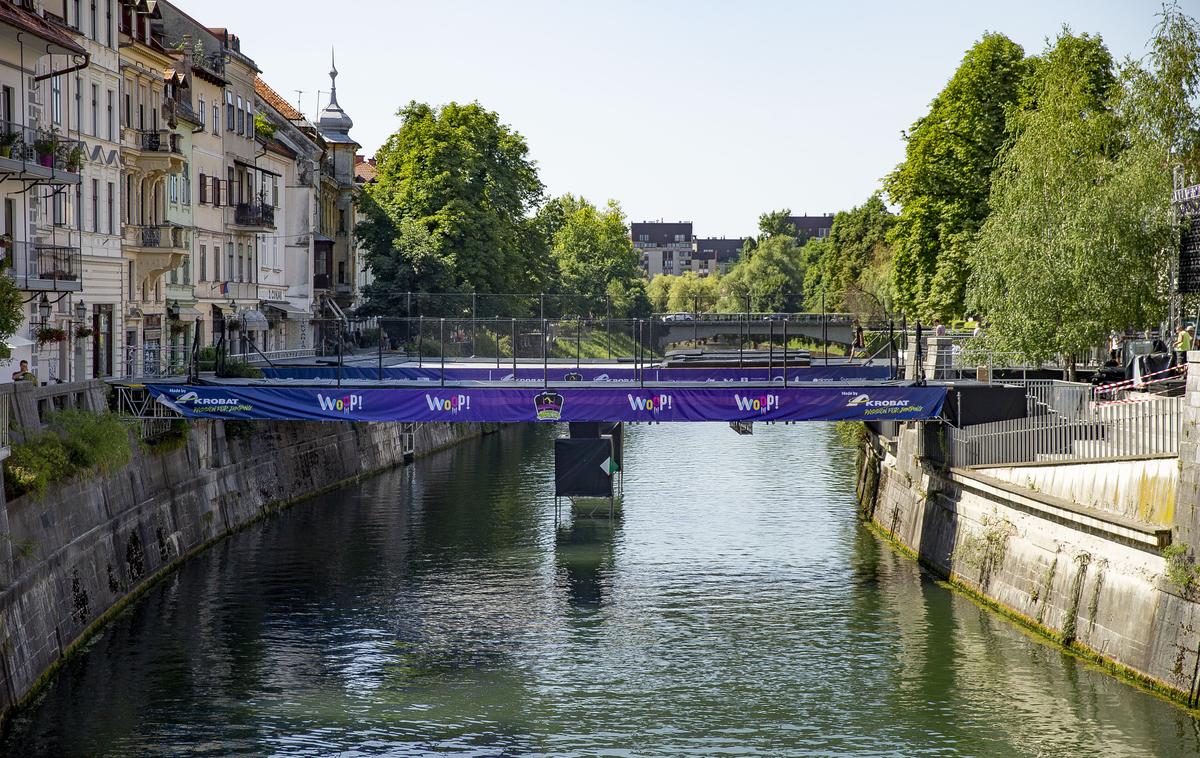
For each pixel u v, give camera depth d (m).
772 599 40.16
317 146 95.12
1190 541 29.08
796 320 72.50
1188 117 45.84
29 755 27.33
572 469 53.38
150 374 54.66
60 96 47.56
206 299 67.94
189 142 64.62
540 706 30.94
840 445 80.06
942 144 68.94
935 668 32.94
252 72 76.19
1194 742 27.52
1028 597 36.03
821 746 28.42
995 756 27.50
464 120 94.88
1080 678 31.45
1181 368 40.66
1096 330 43.47
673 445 80.62
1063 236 43.91
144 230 57.22
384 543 48.47
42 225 45.62
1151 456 30.97
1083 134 45.56
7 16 38.97
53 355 47.22
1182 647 29.33
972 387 42.16
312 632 36.56
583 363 63.19
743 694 31.70
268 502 53.84
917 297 71.44
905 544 46.72
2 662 28.73
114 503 38.47
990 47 68.06
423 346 69.06
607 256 152.75
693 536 50.03
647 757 27.97
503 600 40.38
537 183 101.75
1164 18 46.25
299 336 85.81
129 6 56.22
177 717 29.72
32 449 32.81
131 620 37.00
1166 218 43.31
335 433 63.09
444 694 31.70
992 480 38.44
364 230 92.19
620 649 35.34
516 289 97.94
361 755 27.88
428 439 78.12
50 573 32.38
